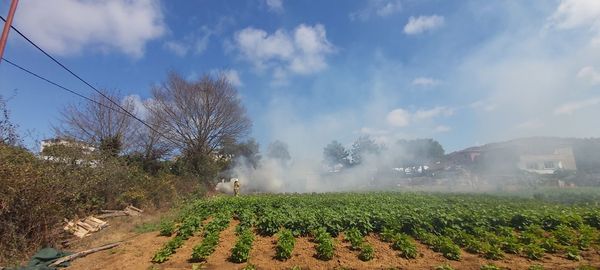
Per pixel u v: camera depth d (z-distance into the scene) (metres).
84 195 16.58
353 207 16.89
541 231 12.22
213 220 14.52
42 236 11.52
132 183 22.31
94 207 17.97
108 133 29.42
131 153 30.80
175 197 26.16
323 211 14.38
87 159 18.02
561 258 10.03
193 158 38.56
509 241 10.94
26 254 10.61
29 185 11.09
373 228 12.80
